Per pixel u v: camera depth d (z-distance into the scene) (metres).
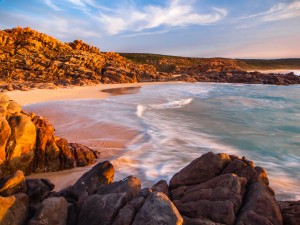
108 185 7.61
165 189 7.93
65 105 27.95
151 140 16.72
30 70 61.16
